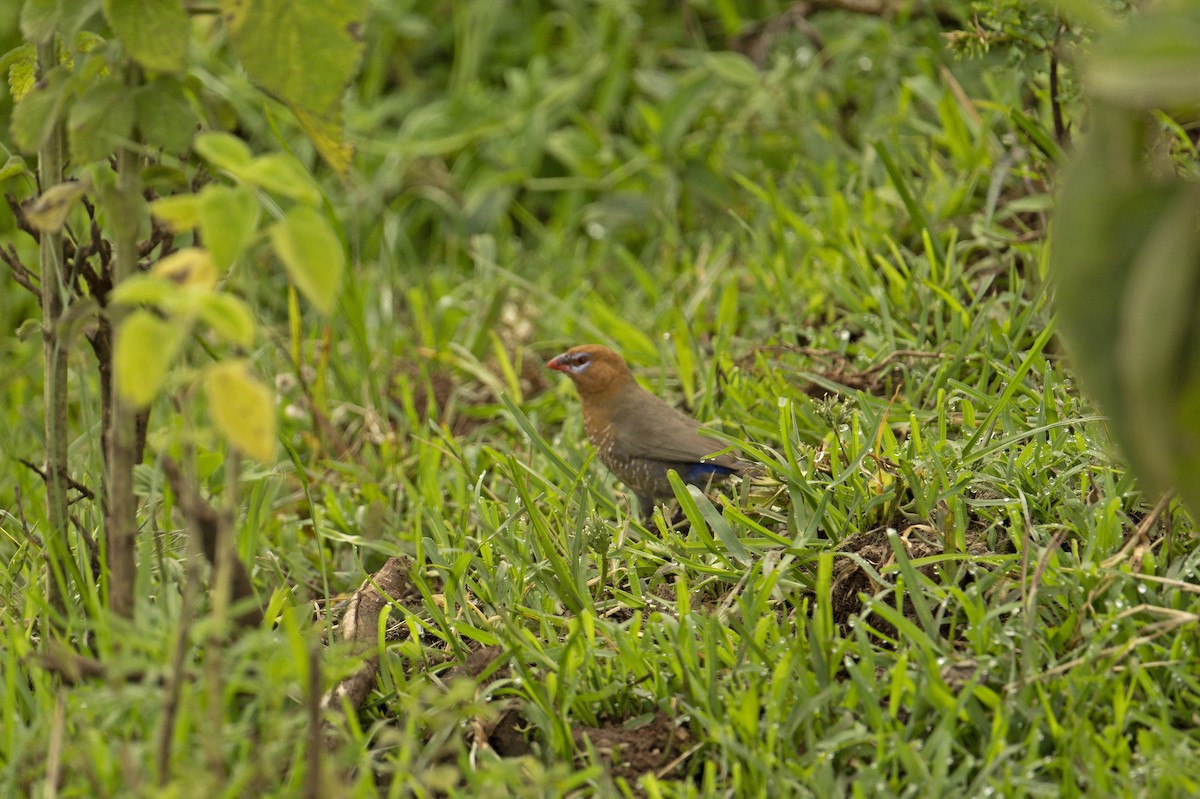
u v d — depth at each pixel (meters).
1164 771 5.12
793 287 11.00
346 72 5.29
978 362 9.14
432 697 5.44
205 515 5.43
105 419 6.66
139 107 5.33
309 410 10.55
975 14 9.58
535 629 7.15
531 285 12.40
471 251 13.77
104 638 5.56
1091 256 4.94
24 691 6.17
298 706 6.04
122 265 5.41
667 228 13.27
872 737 5.59
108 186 5.36
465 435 10.88
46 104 5.40
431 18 16.08
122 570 5.46
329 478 9.86
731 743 5.56
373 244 13.61
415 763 5.93
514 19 16.11
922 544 7.08
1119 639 6.05
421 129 14.77
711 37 15.46
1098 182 4.92
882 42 13.13
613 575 7.55
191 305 4.23
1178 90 4.30
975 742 5.76
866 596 6.23
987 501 7.09
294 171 4.55
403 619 7.54
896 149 11.35
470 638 7.18
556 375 11.72
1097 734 5.61
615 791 5.67
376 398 10.96
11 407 11.80
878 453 7.67
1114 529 6.72
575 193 14.16
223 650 5.77
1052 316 8.97
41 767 5.54
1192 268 4.53
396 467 9.63
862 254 10.55
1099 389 5.00
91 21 5.64
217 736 4.65
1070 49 8.87
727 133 13.44
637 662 6.38
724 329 10.10
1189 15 4.42
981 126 11.16
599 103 14.80
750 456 8.38
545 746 6.08
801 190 12.55
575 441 10.35
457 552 7.69
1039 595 6.36
